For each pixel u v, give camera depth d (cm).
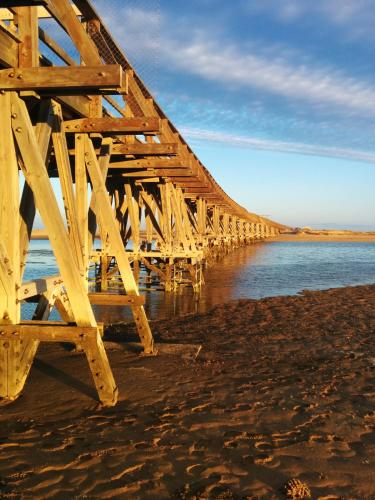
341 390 562
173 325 991
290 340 849
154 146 732
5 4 342
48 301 571
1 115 408
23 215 454
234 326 984
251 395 534
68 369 597
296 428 443
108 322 1023
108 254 1452
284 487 334
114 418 448
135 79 769
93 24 575
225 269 2495
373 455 390
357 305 1300
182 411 475
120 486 328
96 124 566
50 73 396
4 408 459
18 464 353
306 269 2623
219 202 2589
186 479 341
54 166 832
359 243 8194
